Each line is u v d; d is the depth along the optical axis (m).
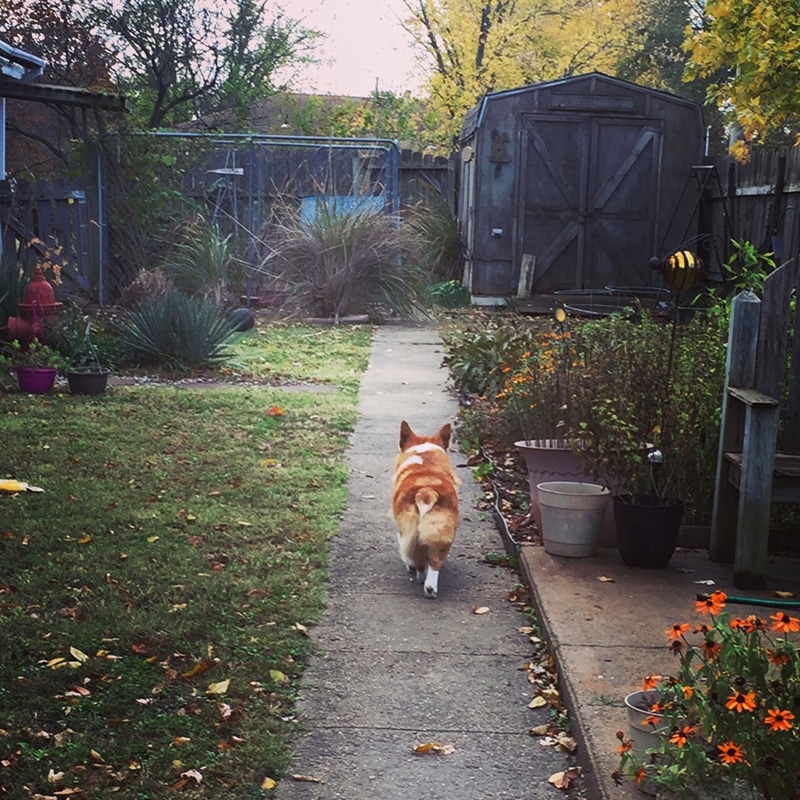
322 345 9.73
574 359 5.55
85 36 16.45
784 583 4.10
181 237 12.41
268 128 19.97
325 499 5.20
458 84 19.17
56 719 3.04
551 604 3.77
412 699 3.25
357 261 11.18
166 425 6.55
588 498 4.23
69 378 7.35
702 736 2.37
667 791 2.40
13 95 10.13
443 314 12.11
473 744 2.99
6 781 2.71
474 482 5.62
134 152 12.42
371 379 8.25
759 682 2.33
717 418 4.71
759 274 6.36
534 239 13.16
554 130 13.01
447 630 3.78
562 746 2.96
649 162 13.05
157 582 4.05
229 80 17.70
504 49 18.78
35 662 3.37
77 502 4.96
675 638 2.50
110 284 12.52
